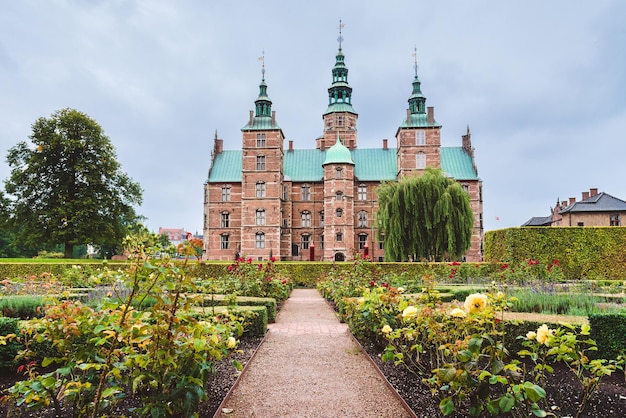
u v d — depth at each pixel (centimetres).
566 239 3059
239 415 624
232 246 5822
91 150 4159
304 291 2728
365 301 905
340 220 5456
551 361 830
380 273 2077
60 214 3791
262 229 5428
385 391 720
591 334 814
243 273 1823
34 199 3916
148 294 469
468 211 3534
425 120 5522
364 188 5925
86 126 4116
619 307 1163
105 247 5722
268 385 761
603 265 3000
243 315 1035
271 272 1961
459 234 3488
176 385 493
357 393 714
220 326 554
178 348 477
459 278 2322
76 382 464
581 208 6034
